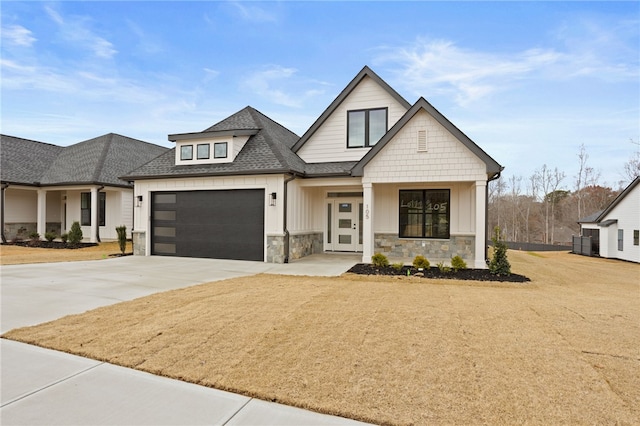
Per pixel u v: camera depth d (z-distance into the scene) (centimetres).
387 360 354
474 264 1029
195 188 1245
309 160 1359
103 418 259
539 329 450
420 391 293
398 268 920
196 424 252
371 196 1061
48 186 1791
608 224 1991
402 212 1223
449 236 1179
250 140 1314
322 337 418
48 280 811
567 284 834
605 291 742
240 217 1195
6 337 422
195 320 482
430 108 996
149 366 343
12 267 1023
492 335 426
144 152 2270
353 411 264
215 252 1227
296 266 1048
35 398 287
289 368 337
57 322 478
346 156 1320
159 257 1280
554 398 281
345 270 961
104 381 316
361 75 1291
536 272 998
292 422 255
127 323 470
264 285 747
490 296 646
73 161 1983
